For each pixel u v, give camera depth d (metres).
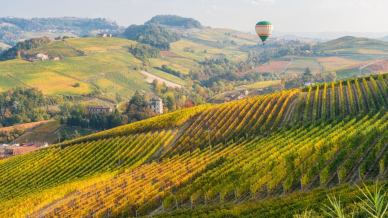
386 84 109.31
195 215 43.94
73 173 97.56
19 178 101.44
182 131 107.06
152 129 112.69
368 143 61.78
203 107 121.81
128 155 98.75
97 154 104.88
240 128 98.00
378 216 10.85
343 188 41.03
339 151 62.00
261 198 50.75
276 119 95.94
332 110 93.81
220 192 52.44
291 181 50.31
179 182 62.66
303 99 110.44
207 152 84.00
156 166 82.44
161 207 57.84
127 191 65.31
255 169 58.66
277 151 66.69
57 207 68.56
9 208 75.06
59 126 186.75
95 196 69.12
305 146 64.50
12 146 163.12
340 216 11.44
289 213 33.88
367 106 96.25
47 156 111.25
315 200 37.16
